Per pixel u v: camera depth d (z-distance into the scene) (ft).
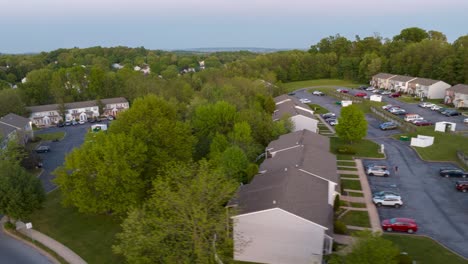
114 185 116.47
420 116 268.00
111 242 117.29
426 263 97.30
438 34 520.42
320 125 259.80
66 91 355.56
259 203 102.42
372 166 162.71
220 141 162.61
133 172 119.34
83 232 124.88
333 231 111.96
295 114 224.33
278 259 100.27
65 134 272.92
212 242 88.84
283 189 107.55
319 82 481.46
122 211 119.03
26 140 247.70
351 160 180.96
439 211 126.41
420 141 196.34
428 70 379.14
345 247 94.84
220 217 90.27
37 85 348.18
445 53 375.04
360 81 469.98
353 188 146.82
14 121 250.78
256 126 200.23
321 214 98.94
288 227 96.58
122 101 342.44
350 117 197.88
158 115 148.56
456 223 118.01
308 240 96.12
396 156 184.85
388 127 236.63
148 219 92.53
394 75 399.65
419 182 151.74
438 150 189.57
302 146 155.33
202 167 103.40
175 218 89.51
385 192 136.36
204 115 191.93
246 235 100.22
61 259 109.91
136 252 86.28
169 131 141.79
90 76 360.89
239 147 163.53
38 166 194.49
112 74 378.53
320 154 148.25
